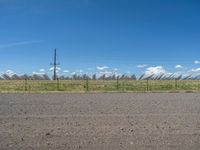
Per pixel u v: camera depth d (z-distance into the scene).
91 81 64.19
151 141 8.50
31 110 15.59
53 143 8.27
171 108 16.53
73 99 23.14
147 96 27.02
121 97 25.64
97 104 18.91
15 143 8.23
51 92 34.53
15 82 59.84
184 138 8.89
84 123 11.47
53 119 12.48
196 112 14.80
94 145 8.06
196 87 48.06
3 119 12.50
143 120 12.21
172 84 53.88
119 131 9.90
